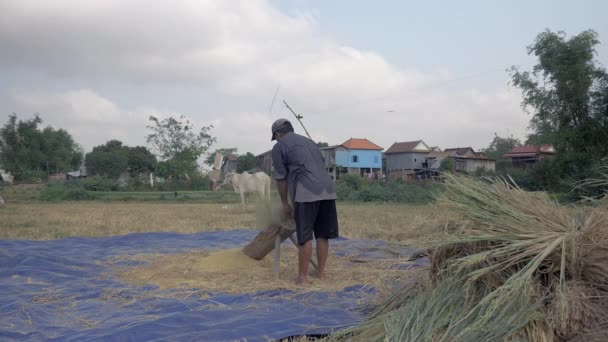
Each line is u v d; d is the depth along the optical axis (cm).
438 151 6444
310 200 519
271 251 644
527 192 407
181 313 403
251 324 378
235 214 1652
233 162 5503
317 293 482
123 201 2942
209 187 4241
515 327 289
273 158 546
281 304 445
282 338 352
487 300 303
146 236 922
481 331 293
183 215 1603
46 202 2752
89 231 1102
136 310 431
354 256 695
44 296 478
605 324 296
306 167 527
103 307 443
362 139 6450
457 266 352
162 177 4975
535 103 2733
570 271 321
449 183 404
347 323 386
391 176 5744
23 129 6625
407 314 340
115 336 352
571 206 409
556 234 332
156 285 523
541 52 2716
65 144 7975
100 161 7244
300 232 525
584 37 2614
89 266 640
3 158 6475
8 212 1761
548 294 317
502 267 331
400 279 493
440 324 315
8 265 612
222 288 504
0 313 418
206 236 925
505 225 348
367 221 1296
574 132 2598
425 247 367
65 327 385
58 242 852
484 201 373
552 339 290
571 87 2597
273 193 597
